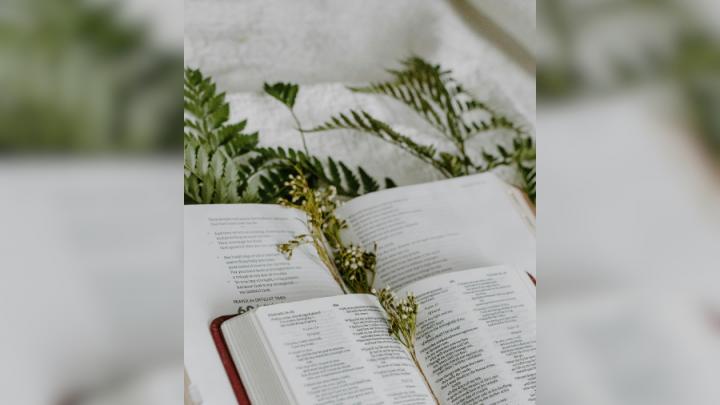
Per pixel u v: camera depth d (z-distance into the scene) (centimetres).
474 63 112
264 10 111
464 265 80
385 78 111
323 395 61
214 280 71
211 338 66
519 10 114
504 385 66
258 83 104
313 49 110
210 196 80
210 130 87
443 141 99
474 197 87
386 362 66
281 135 93
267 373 62
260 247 75
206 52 104
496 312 72
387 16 116
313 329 66
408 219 82
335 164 92
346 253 77
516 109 106
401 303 70
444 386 68
